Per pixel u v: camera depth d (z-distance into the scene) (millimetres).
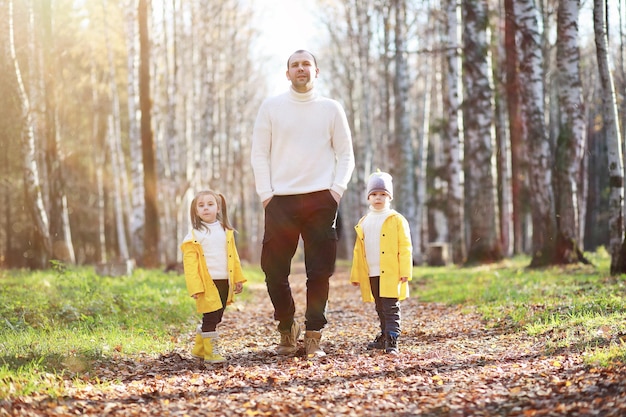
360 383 5285
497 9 25891
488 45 20141
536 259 15766
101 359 6074
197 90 35344
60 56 27016
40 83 21922
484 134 19906
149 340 7352
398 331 6695
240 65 39781
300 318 10070
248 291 14531
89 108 33875
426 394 4883
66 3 27406
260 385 5305
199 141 35000
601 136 42688
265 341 7703
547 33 24047
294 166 6520
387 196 7027
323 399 4840
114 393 5070
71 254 23766
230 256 6488
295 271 29562
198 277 6312
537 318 7801
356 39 31141
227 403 4758
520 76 16156
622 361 4996
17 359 5691
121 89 34062
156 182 22281
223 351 7043
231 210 39844
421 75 35500
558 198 15695
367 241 6992
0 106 18438
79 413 4496
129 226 38406
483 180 20016
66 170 37469
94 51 29625
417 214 29312
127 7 24047
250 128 49156
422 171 29641
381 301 6922
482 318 8562
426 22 32250
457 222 23141
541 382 4930
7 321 7676
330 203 6508
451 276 15734
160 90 35250
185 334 8297
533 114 15852
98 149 38781
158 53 30859
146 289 12398
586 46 32406
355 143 35938
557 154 15727
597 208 43156
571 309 7887
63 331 7480
